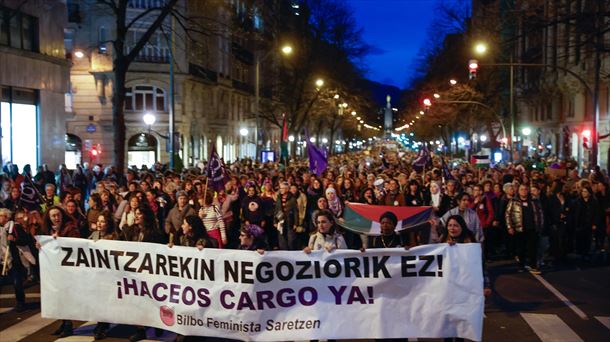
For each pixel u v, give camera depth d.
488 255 17.38
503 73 55.53
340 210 13.93
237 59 66.56
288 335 8.41
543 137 59.44
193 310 8.67
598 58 27.89
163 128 49.06
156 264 8.83
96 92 47.78
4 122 27.47
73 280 9.12
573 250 17.91
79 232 11.92
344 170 27.09
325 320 8.37
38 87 29.69
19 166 28.64
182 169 29.83
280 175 21.53
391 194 16.42
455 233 8.81
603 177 19.98
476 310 8.14
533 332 10.13
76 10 47.09
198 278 8.63
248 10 39.97
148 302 8.91
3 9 27.12
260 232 9.59
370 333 8.30
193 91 53.19
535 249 15.25
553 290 13.10
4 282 14.16
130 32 47.41
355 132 127.75
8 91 27.75
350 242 13.97
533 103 61.62
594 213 16.59
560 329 10.30
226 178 14.88
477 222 11.62
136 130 48.66
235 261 8.50
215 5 34.88
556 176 22.78
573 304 11.91
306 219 14.33
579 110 48.16
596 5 21.30
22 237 11.41
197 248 8.61
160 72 48.34
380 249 8.23
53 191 16.11
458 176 23.94
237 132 67.00
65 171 24.31
